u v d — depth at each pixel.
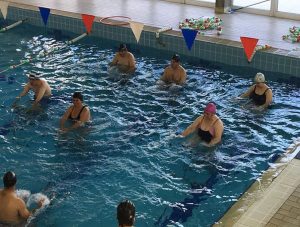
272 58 9.29
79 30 11.62
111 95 8.33
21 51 10.51
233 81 8.96
